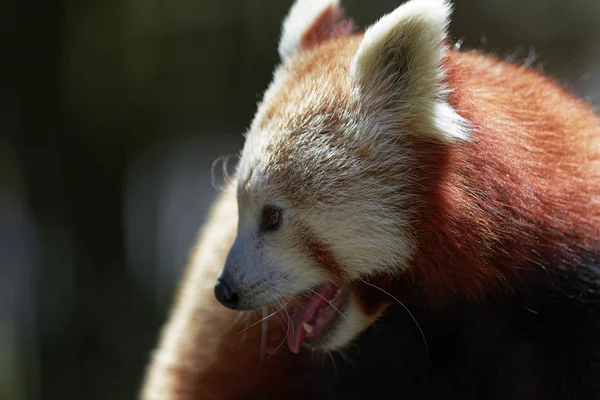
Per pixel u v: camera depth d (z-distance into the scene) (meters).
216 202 1.93
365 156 1.77
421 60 1.76
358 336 1.81
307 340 1.80
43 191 2.35
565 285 1.77
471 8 3.92
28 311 2.53
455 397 1.82
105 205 2.45
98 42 3.09
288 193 1.77
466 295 1.78
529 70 1.83
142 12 3.47
